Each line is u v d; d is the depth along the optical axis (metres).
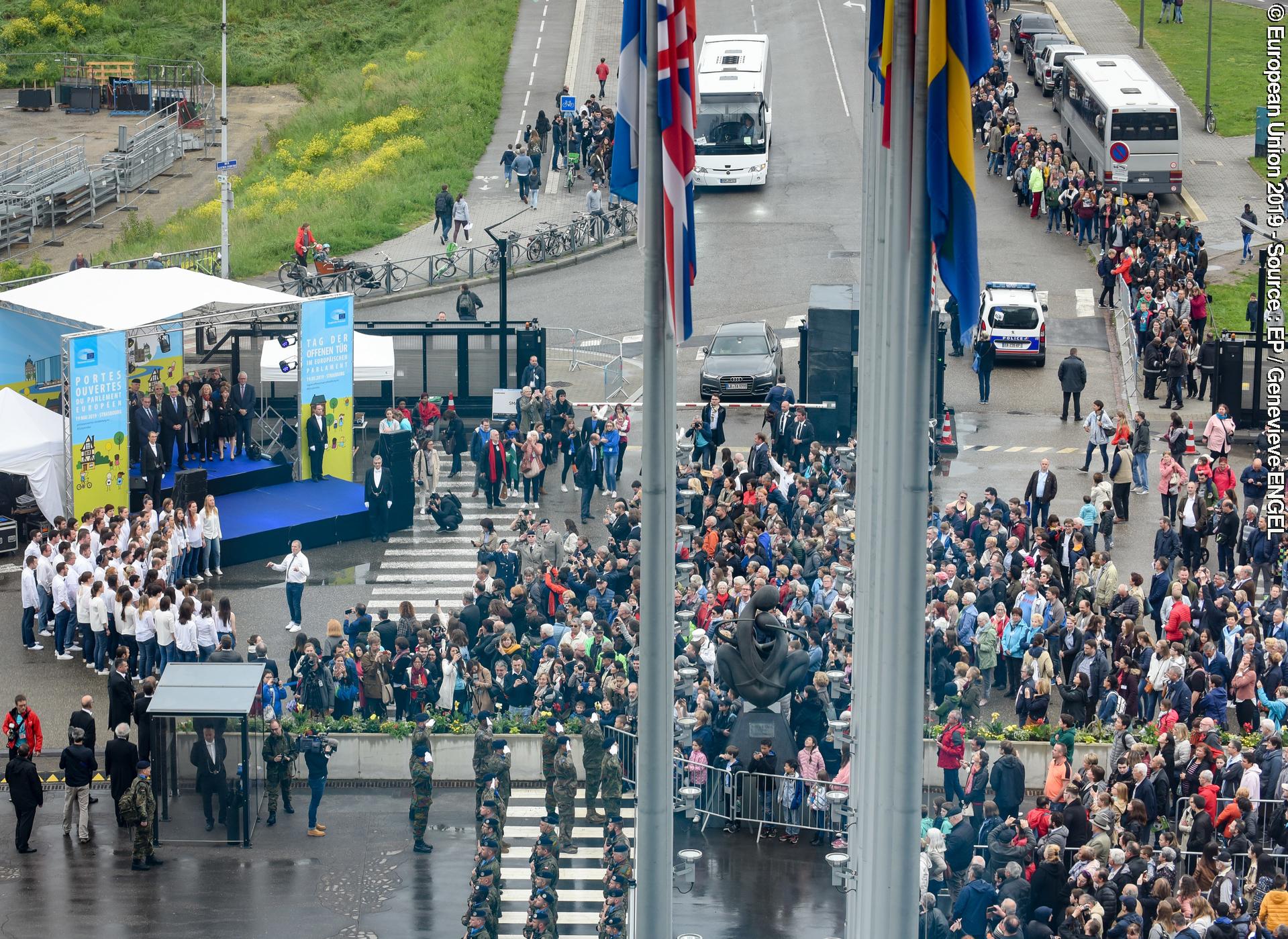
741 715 102.69
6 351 174.88
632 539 147.00
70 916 106.69
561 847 114.00
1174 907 90.69
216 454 177.12
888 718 60.38
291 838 116.69
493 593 134.38
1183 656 122.88
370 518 168.75
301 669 127.25
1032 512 158.62
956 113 58.03
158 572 138.75
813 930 95.44
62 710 135.25
